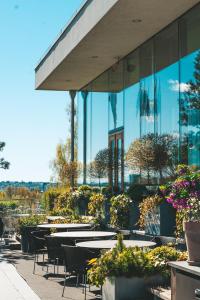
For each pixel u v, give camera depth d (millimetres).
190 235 5438
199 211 6840
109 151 17938
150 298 6852
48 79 20281
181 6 12039
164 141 13508
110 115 18703
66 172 21875
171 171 13195
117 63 17641
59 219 14086
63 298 7980
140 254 7023
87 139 21578
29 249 13875
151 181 14297
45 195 21469
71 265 8227
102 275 6922
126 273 6805
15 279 9602
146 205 10625
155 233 10391
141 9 12094
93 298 7977
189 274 5406
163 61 14242
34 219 15008
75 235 9656
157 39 14523
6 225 17625
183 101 13109
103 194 14406
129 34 14336
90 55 16578
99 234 9805
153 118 14906
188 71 12859
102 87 19609
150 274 6844
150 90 15148
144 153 13320
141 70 15758
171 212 10188
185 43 12914
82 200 17062
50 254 10008
